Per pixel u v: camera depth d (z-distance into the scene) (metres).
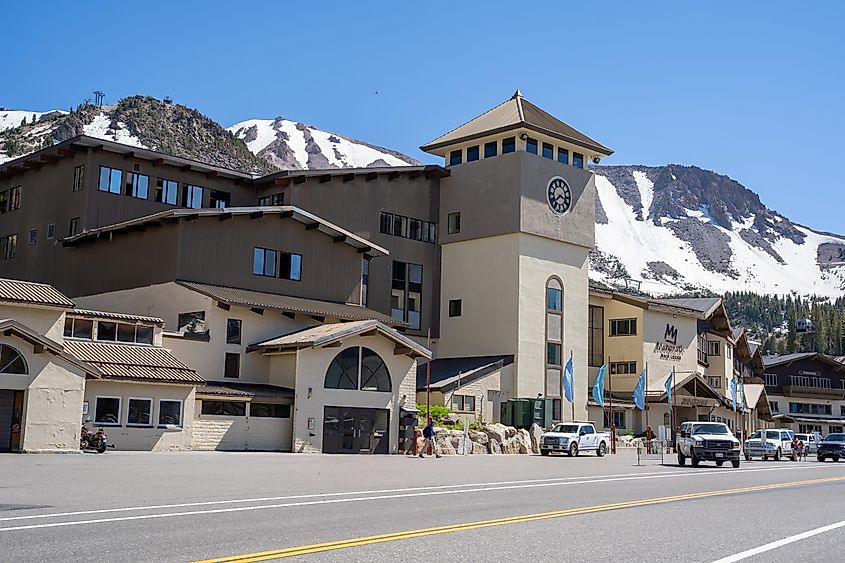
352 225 57.12
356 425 42.91
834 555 12.28
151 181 53.22
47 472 23.20
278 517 14.98
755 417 92.88
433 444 41.00
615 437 55.12
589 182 64.06
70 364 33.38
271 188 56.34
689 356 73.94
